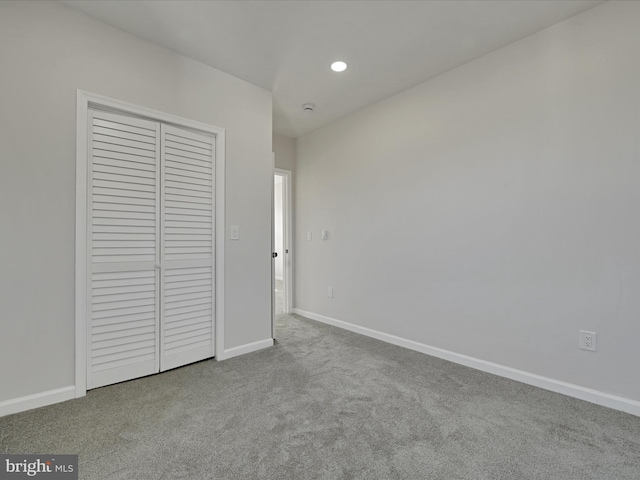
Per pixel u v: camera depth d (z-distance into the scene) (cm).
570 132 196
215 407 181
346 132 348
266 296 285
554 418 171
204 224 249
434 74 262
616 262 180
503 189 225
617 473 130
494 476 129
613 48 181
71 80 187
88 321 195
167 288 229
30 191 174
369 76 264
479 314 238
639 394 173
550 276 204
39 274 177
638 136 173
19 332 172
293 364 246
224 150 256
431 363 250
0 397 167
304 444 149
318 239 385
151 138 221
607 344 183
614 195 181
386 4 184
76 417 168
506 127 223
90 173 196
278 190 805
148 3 182
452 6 185
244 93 270
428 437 154
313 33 210
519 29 207
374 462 137
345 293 351
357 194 337
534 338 211
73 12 188
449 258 257
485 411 178
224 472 130
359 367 241
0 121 166
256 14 192
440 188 263
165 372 228
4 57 168
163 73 224
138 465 134
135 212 213
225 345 257
